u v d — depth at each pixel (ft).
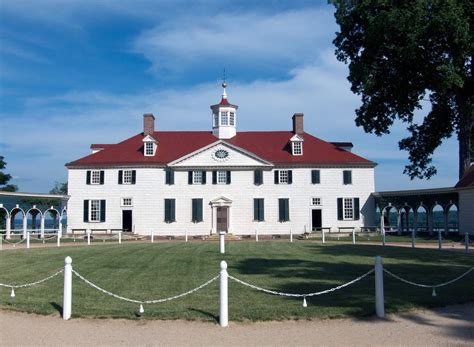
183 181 174.40
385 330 34.94
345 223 172.86
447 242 128.67
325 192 173.78
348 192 173.99
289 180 174.09
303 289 50.49
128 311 40.81
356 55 141.69
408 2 115.96
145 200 173.88
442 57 118.01
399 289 50.19
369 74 125.49
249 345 31.71
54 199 165.07
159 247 109.09
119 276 61.05
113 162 175.52
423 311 40.81
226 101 192.85
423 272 63.05
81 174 175.83
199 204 173.27
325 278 58.13
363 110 143.02
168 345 31.94
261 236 171.94
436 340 32.30
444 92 119.24
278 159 176.76
